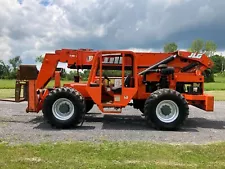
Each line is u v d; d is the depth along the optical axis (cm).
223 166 476
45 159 500
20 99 930
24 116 1034
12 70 7781
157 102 812
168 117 819
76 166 466
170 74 877
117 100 833
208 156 530
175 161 499
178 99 812
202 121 1002
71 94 813
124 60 853
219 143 636
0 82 4841
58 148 568
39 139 665
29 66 916
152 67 888
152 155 530
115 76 930
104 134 737
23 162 483
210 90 3291
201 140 692
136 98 890
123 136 717
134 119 1003
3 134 715
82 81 983
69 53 948
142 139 686
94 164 476
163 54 923
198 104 890
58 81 943
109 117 1038
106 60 898
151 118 814
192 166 474
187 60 923
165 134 756
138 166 469
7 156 515
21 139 662
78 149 562
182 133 777
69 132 756
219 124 942
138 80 886
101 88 836
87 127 840
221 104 1633
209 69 946
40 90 898
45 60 948
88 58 945
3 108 1281
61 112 816
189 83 908
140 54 919
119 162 489
